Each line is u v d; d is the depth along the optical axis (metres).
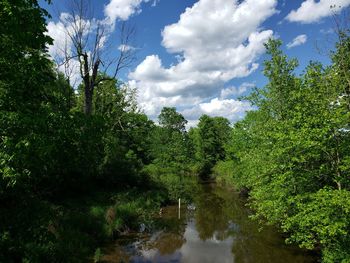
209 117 71.25
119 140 37.12
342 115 11.27
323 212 11.42
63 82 21.70
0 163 6.74
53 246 13.04
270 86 19.11
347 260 11.16
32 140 7.00
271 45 18.75
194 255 18.12
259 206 17.66
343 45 13.19
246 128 26.53
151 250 18.44
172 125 92.94
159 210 28.31
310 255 17.16
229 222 25.81
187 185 43.09
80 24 22.42
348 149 12.25
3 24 7.40
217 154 68.50
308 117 12.12
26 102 8.16
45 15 8.40
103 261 15.66
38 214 8.70
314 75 13.05
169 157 55.19
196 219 26.83
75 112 8.48
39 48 8.48
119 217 21.22
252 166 19.98
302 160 12.47
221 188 47.34
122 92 35.12
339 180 12.06
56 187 20.36
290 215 15.40
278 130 14.34
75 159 9.80
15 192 8.49
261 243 20.00
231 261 17.20
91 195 23.55
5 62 7.65
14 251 9.08
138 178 31.53
